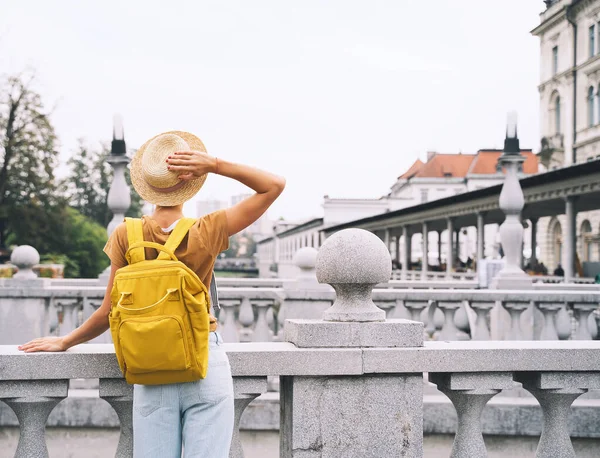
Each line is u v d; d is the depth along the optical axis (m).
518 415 5.76
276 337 7.73
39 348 2.93
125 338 2.32
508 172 8.73
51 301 7.64
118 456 3.11
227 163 2.56
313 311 7.01
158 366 2.33
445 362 3.15
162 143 2.57
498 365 3.20
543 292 6.86
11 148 41.62
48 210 45.78
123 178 8.88
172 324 2.30
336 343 3.11
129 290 2.34
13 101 41.47
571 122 47.97
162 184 2.52
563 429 3.36
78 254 47.78
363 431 3.11
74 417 5.95
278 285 11.13
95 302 7.60
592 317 6.93
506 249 8.76
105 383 3.01
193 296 2.39
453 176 94.38
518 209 8.72
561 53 49.44
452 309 6.98
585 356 3.25
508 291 6.92
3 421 5.87
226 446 2.52
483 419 5.77
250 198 2.60
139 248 2.43
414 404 3.14
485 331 6.97
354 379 3.12
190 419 2.47
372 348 3.11
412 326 3.16
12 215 44.28
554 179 22.98
